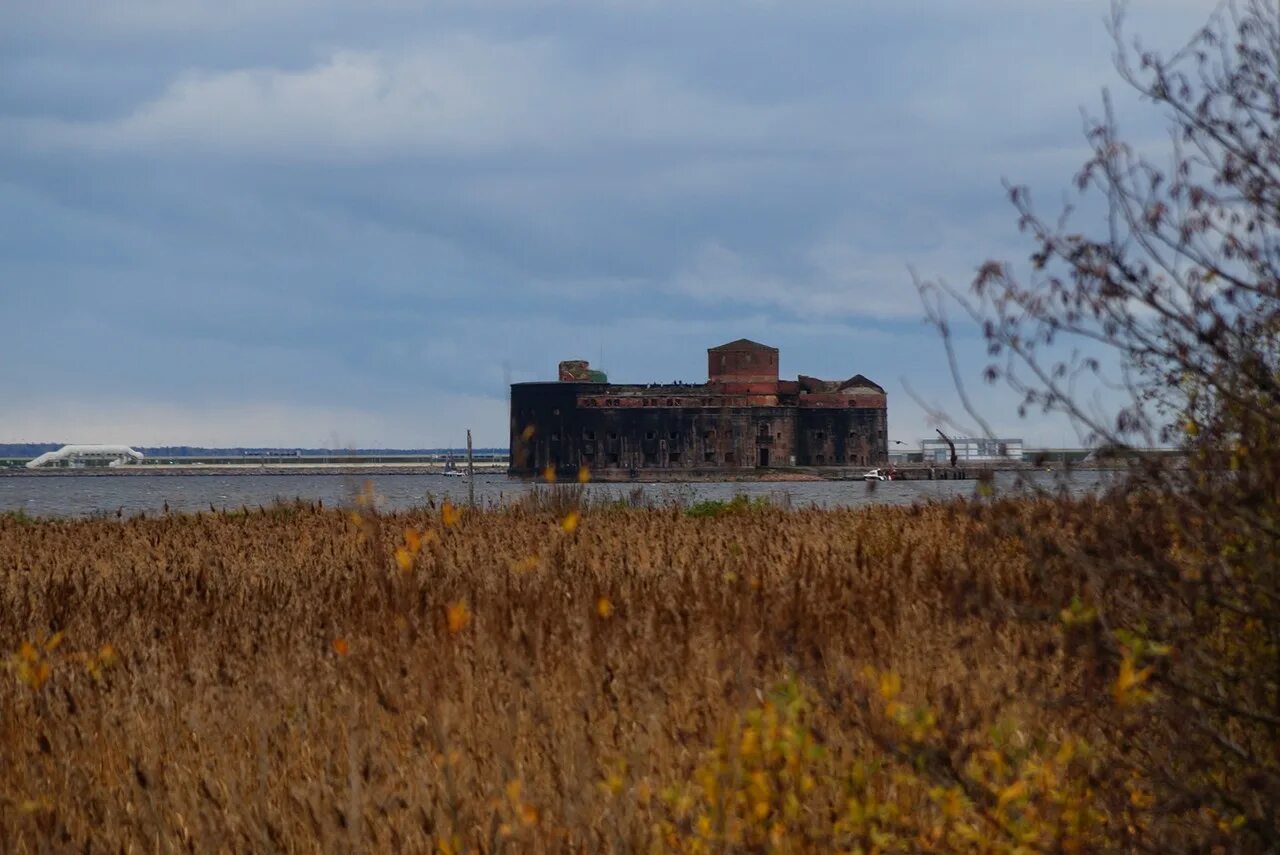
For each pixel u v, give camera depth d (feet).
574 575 142.92
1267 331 61.82
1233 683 65.05
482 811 73.15
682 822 66.80
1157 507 63.10
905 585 119.65
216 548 222.69
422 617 116.98
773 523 225.76
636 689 87.04
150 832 77.46
